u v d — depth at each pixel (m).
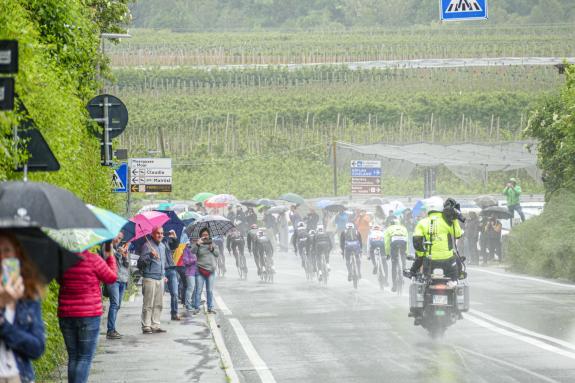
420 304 48.09
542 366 38.34
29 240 20.06
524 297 67.62
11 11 30.89
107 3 74.75
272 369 39.75
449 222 47.81
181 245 63.00
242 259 99.25
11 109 23.41
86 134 49.72
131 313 64.56
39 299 18.48
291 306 67.31
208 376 37.66
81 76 53.91
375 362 40.56
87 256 30.67
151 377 37.53
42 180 32.09
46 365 34.47
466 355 41.78
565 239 85.38
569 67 100.12
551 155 100.31
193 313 63.28
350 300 70.25
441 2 57.06
